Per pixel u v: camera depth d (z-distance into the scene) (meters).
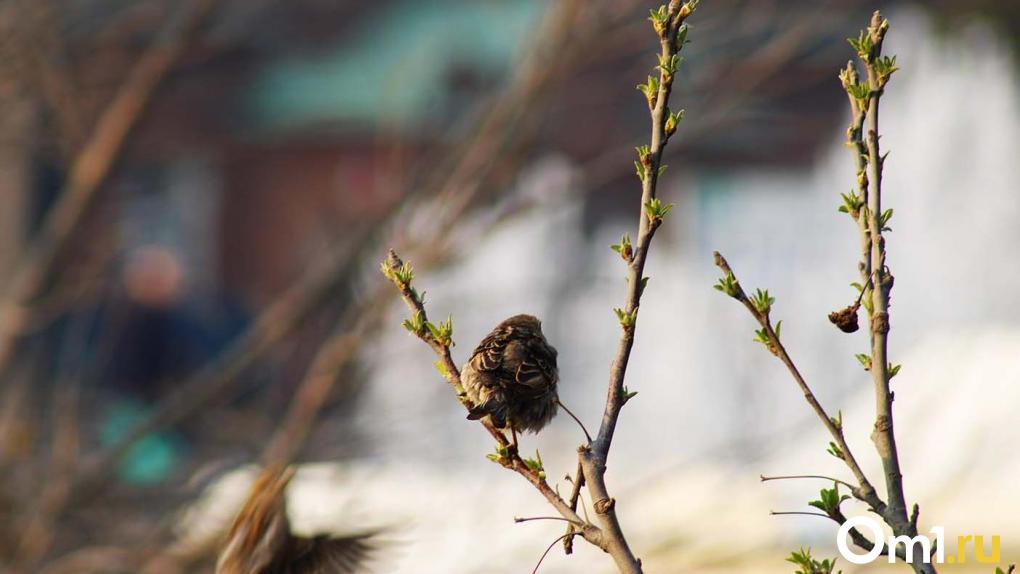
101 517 11.36
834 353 16.47
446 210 11.87
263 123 32.91
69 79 12.96
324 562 5.22
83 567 10.73
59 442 11.52
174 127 16.12
